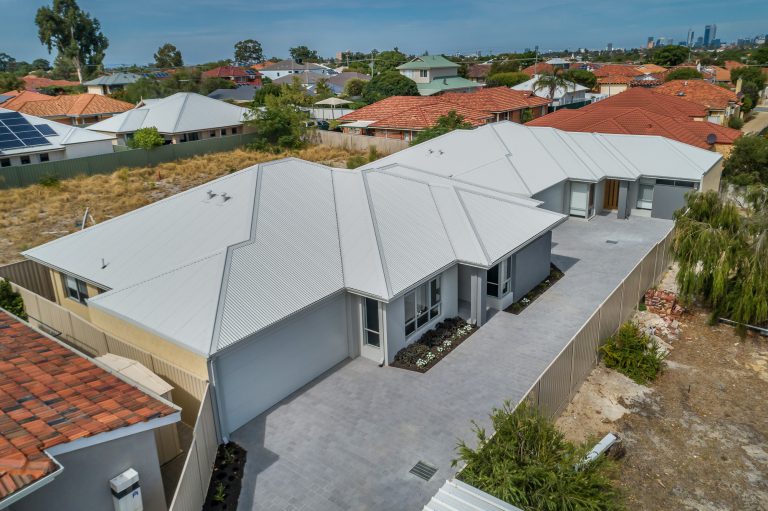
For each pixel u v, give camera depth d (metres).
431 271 18.66
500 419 11.59
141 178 44.53
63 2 117.75
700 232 19.81
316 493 12.70
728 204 20.53
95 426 9.74
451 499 9.95
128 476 10.30
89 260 19.78
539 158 33.56
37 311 20.00
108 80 104.56
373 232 19.30
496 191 26.80
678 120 45.97
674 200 32.00
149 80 93.69
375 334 17.92
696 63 122.44
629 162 33.28
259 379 15.40
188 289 16.12
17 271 22.50
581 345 15.88
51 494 9.44
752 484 12.58
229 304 15.33
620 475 12.93
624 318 19.83
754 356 17.98
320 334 17.20
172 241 19.30
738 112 71.31
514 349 18.67
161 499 11.32
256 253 17.55
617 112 45.44
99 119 66.81
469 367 17.64
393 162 32.28
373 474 13.21
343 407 15.81
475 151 33.69
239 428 15.02
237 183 21.58
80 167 43.88
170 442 13.86
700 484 12.63
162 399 11.53
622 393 16.12
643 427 14.64
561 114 51.09
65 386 11.42
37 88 107.38
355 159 46.69
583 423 14.82
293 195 21.16
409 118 55.50
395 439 14.39
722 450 13.71
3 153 41.91
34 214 34.50
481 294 19.95
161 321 15.27
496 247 20.41
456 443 14.14
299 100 77.94
